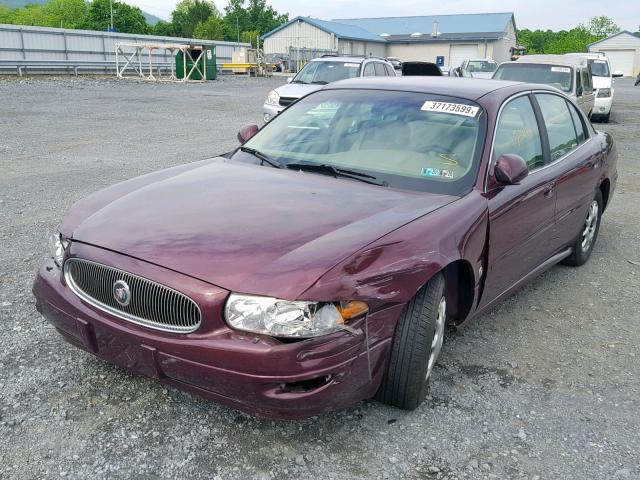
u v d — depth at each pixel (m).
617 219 7.38
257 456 2.80
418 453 2.87
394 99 4.23
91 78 29.36
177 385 2.75
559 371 3.72
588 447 2.98
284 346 2.52
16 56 32.38
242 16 116.56
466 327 4.29
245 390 2.56
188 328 2.66
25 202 7.13
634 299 4.92
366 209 3.19
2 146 10.98
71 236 3.11
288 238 2.83
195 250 2.77
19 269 4.95
